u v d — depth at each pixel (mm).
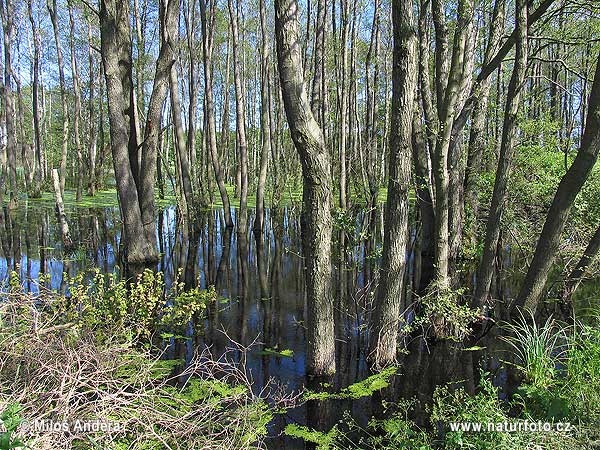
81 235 14492
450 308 6359
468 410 4039
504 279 9805
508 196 10305
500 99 12469
